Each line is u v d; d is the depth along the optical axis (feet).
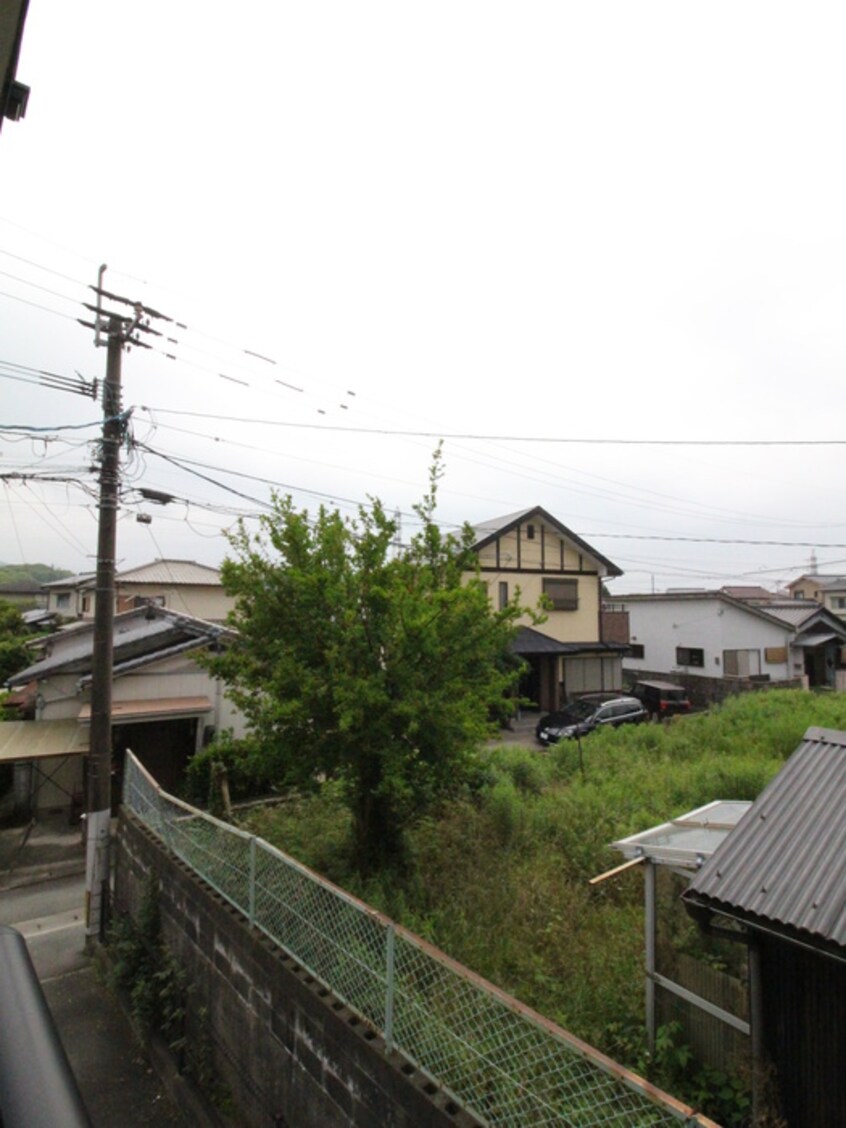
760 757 37.93
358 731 19.52
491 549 71.36
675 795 30.35
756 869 11.42
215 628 44.50
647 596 88.53
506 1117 9.43
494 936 17.88
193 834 20.20
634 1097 9.55
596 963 16.42
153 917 21.30
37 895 30.48
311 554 21.29
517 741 58.13
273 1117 14.24
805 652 87.51
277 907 15.47
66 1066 3.10
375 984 12.16
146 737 42.93
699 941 16.35
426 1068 10.71
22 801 42.63
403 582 20.66
